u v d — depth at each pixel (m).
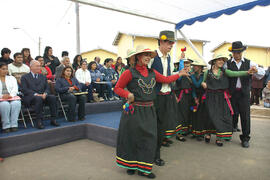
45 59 6.08
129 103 2.48
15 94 3.85
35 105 3.81
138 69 2.58
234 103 3.88
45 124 4.18
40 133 3.62
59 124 4.08
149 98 2.55
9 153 3.27
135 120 2.50
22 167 2.88
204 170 2.76
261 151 3.51
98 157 3.25
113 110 6.04
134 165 2.58
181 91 4.18
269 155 3.32
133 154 2.56
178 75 2.88
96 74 6.45
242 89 3.69
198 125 4.14
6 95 3.58
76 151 3.52
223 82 3.78
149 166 2.48
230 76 3.73
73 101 4.41
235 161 3.07
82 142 4.04
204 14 5.31
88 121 4.51
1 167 2.88
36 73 4.14
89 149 3.63
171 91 3.04
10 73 4.55
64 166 2.91
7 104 3.51
